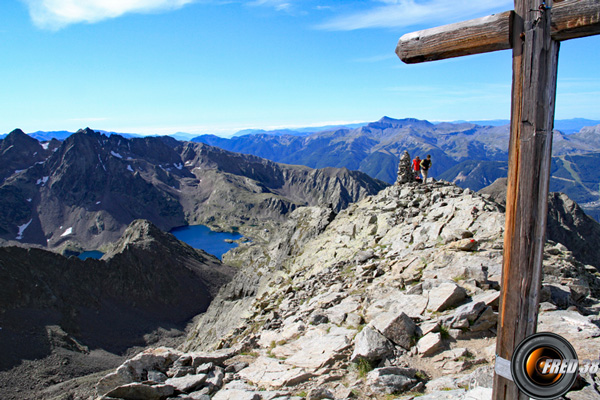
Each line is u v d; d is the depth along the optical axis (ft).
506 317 22.39
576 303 59.26
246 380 50.80
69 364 484.74
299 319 73.56
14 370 443.32
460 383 39.27
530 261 21.22
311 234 226.58
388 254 100.58
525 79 20.65
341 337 55.42
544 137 20.42
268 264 264.31
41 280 634.43
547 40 19.98
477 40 22.16
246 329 92.53
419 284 65.16
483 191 550.77
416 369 45.01
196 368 53.52
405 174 156.97
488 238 83.10
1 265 611.47
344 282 92.99
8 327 520.42
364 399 40.86
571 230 469.57
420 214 119.24
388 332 50.65
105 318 644.27
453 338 50.24
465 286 62.28
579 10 18.70
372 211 144.97
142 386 45.32
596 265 437.58
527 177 20.88
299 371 49.34
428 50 24.35
